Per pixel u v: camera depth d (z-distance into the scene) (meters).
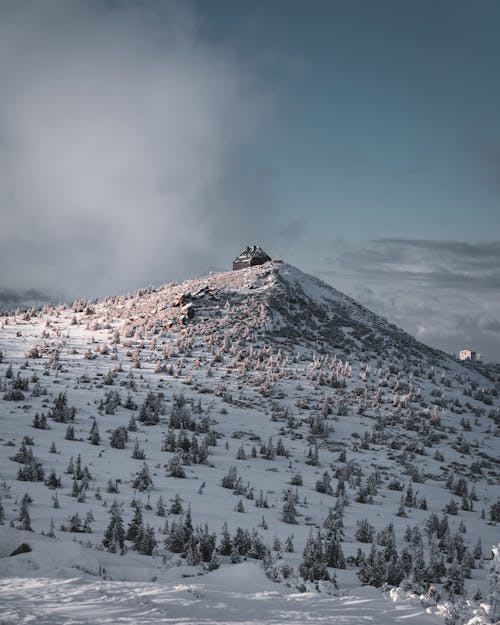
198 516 79.19
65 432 120.50
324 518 91.44
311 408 169.50
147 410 139.12
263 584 32.56
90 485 87.88
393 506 109.38
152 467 106.00
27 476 85.62
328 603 25.27
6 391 145.12
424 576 66.25
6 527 34.44
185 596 22.62
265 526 78.81
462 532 95.25
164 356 198.88
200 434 136.75
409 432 163.25
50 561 30.03
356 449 143.62
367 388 193.38
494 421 188.88
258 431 146.00
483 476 139.38
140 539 57.84
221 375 187.62
